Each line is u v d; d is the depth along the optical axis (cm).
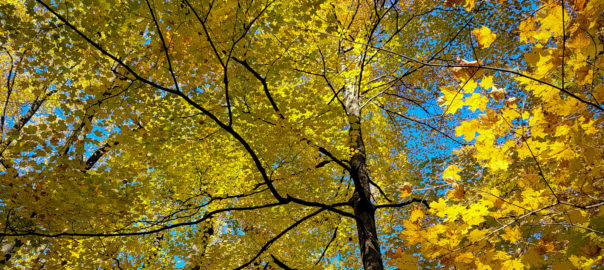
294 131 332
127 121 330
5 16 271
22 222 329
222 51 292
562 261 218
